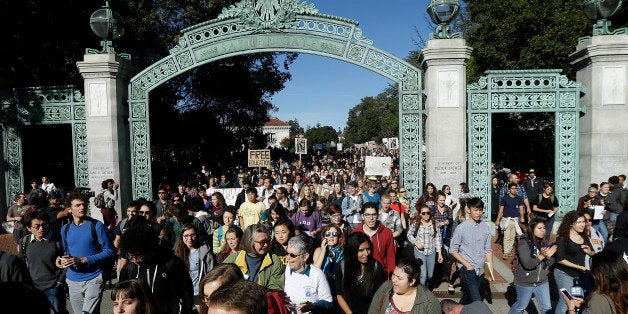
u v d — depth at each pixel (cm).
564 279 575
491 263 649
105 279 580
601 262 404
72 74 1656
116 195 1205
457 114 1138
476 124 1170
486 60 1831
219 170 2588
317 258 585
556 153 1162
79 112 1246
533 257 590
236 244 563
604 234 959
